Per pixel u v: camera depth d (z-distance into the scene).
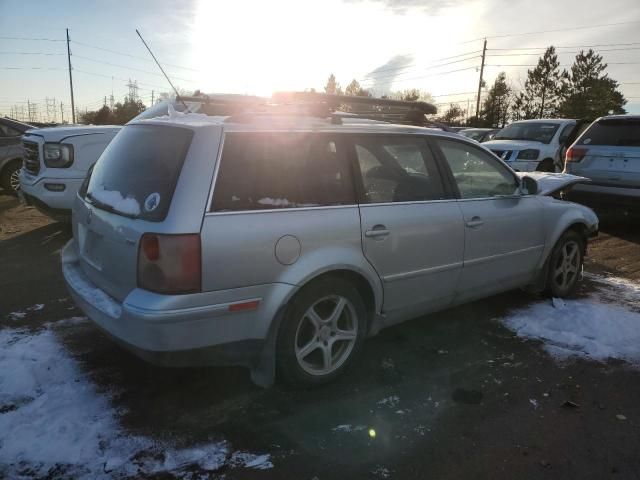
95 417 2.98
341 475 2.59
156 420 2.98
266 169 3.03
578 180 5.34
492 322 4.48
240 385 3.38
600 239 7.86
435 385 3.45
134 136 3.41
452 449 2.80
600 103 49.84
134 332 2.73
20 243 6.88
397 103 4.21
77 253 3.67
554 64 53.09
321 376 3.31
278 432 2.90
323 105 3.49
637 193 7.61
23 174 7.23
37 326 4.18
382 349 3.96
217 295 2.78
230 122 3.04
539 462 2.71
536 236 4.62
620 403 3.28
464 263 3.99
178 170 2.82
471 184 4.14
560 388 3.44
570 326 4.41
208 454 2.71
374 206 3.42
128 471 2.57
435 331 4.30
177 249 2.67
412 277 3.65
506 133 13.09
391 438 2.88
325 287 3.19
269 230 2.92
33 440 2.75
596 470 2.66
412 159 3.78
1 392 3.19
